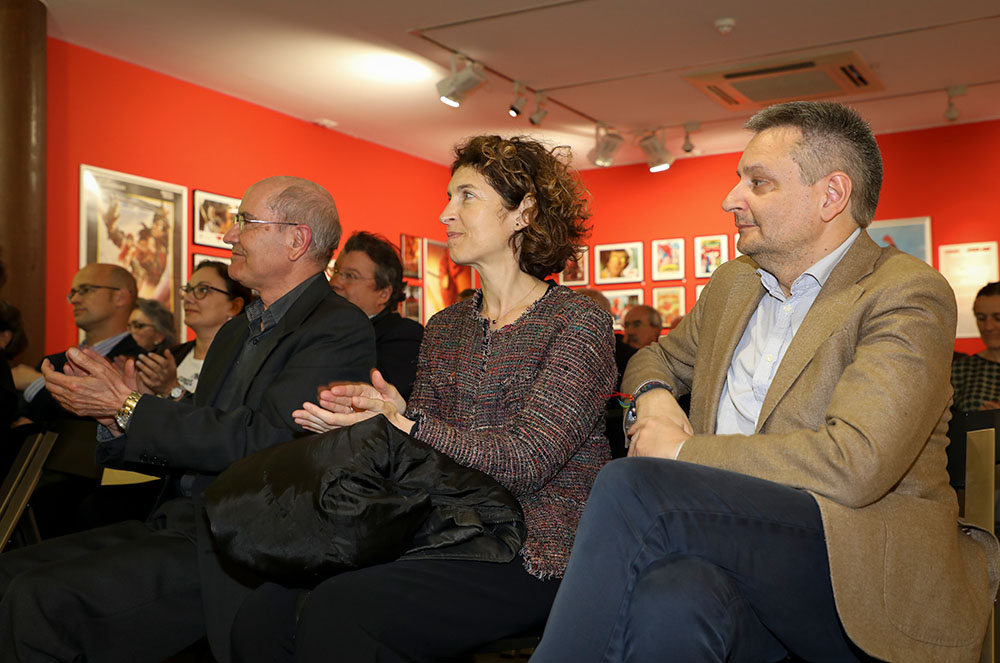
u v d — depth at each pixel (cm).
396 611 164
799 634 159
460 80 672
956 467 195
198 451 218
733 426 192
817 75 716
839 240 182
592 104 797
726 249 938
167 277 694
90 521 317
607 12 597
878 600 151
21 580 207
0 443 296
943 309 167
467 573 174
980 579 171
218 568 211
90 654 208
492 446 183
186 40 641
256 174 775
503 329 207
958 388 473
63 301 623
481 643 174
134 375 243
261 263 255
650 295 968
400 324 378
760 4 584
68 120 631
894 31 629
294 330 243
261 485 172
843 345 171
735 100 784
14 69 541
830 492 153
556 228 216
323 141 845
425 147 930
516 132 881
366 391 188
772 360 187
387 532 167
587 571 147
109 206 654
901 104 792
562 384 191
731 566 149
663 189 970
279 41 645
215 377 263
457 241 214
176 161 706
